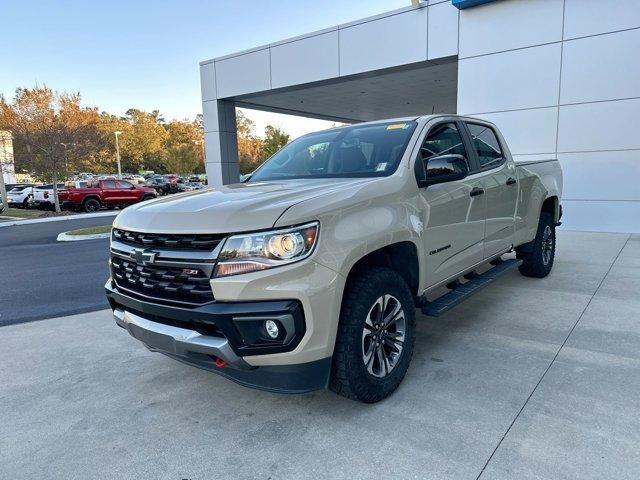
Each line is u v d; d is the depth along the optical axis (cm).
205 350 253
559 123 1026
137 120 7681
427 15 1245
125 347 427
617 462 233
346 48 1434
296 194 281
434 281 355
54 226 1764
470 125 445
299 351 246
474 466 234
